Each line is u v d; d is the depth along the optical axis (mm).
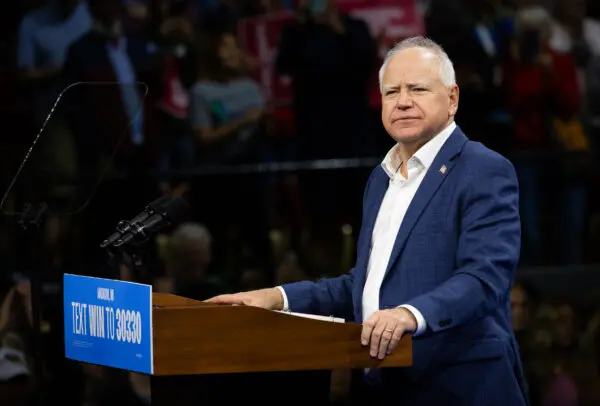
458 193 7805
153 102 15672
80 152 14164
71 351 7113
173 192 15445
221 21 16375
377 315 6969
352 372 8703
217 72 16250
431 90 7945
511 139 17094
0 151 15117
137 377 11391
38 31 15906
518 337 15062
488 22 17484
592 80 18000
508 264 7488
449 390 7848
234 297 8039
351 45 16281
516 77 17156
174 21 16156
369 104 16359
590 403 14906
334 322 6871
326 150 16312
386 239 8156
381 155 16422
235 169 15805
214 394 7082
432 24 17047
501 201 7680
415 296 7816
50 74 15211
